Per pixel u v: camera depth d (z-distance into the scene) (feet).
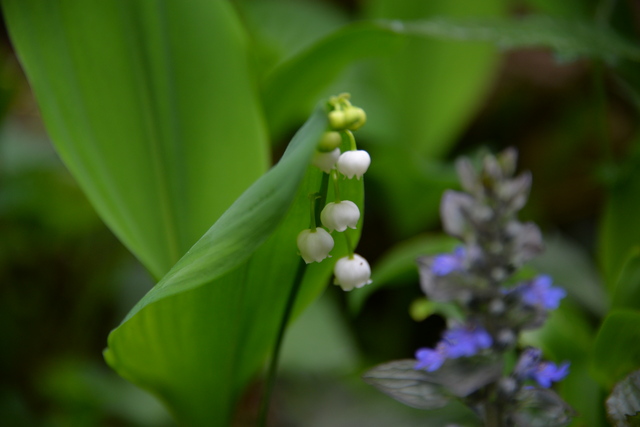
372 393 1.40
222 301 1.05
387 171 1.82
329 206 0.98
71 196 1.81
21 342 1.74
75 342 1.78
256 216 0.93
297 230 1.05
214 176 1.19
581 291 1.48
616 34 1.35
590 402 1.21
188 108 1.21
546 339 1.24
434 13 1.97
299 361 1.53
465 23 1.30
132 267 1.81
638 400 1.07
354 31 1.26
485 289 1.00
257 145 1.21
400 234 1.97
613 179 1.35
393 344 1.80
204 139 1.20
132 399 1.45
